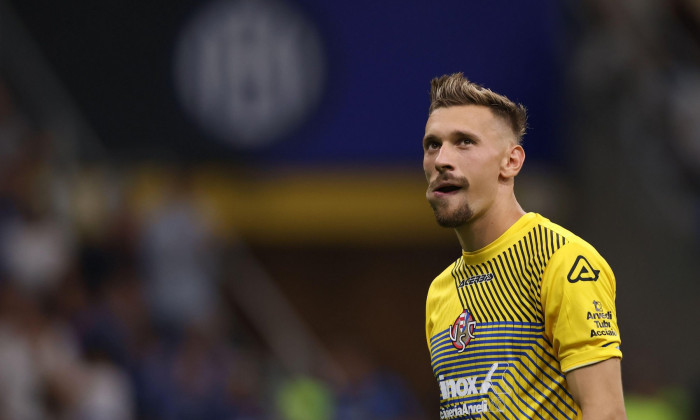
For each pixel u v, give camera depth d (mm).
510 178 13742
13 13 44281
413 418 44812
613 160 46281
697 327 45500
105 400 33500
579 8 47250
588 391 12430
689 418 34344
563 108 44438
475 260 13594
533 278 13031
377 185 45875
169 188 40406
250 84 44156
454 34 44281
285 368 43906
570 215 45750
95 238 41719
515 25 44219
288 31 44281
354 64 44344
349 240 48844
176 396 36156
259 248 48906
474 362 13328
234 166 44000
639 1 48812
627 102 47031
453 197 13508
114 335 34906
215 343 39562
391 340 50219
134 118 43875
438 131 13672
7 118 41500
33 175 39688
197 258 40125
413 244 49750
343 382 42969
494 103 13648
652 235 46156
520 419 12922
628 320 45844
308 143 44219
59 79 44031
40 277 36656
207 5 44250
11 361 32500
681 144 47188
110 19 44219
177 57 44188
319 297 49844
